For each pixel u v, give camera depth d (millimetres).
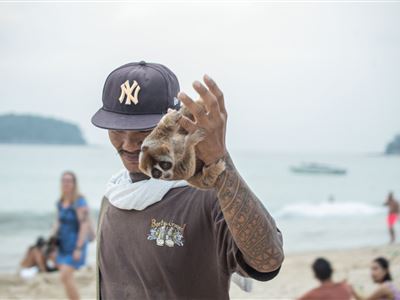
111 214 2684
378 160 87750
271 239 2145
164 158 1947
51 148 91938
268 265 2184
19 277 12117
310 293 7801
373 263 7957
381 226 25734
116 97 2570
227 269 2455
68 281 9055
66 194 9172
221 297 2518
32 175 52625
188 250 2496
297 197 46156
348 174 66625
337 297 7715
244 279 2691
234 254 2293
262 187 51812
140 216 2570
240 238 2127
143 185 2561
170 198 2549
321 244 20812
